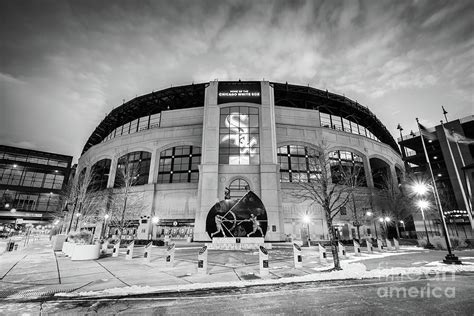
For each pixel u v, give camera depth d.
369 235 42.88
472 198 35.12
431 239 26.56
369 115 58.41
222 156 39.03
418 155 53.19
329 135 47.56
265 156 38.47
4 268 13.05
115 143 52.38
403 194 45.56
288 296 7.84
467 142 19.83
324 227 41.00
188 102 55.38
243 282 9.59
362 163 49.50
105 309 6.69
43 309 6.69
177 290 8.51
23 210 78.56
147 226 40.81
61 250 23.52
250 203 26.83
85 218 45.22
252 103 41.38
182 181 44.78
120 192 45.72
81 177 55.56
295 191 41.47
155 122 52.88
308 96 53.38
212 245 25.39
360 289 8.62
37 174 84.12
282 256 19.03
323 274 10.92
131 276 10.98
